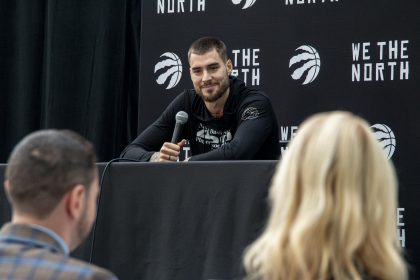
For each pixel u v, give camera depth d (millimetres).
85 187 2795
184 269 4531
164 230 4605
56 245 2699
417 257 6344
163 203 4633
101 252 4723
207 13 7395
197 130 6434
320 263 2471
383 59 6793
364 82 6844
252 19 7234
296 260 2469
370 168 2537
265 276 2545
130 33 8625
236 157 5832
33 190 2699
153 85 7551
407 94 6707
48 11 8531
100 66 8430
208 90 6160
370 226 2500
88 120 8453
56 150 2748
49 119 8484
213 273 4453
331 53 6961
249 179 4461
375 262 2477
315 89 6996
